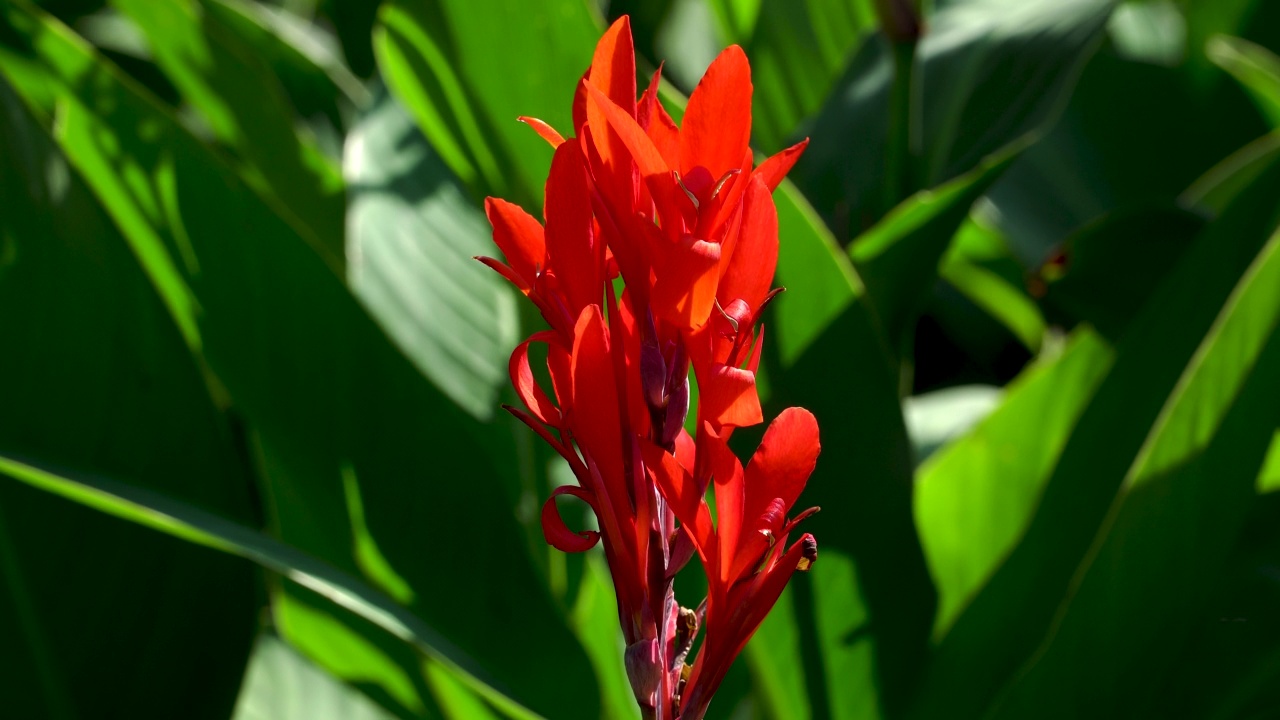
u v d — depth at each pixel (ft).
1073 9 5.91
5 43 5.50
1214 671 3.98
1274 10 9.05
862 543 4.46
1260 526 4.36
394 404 4.18
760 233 2.47
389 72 5.12
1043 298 5.75
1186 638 4.01
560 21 4.77
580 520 5.10
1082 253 5.55
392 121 5.76
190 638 3.91
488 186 5.28
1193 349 4.73
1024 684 4.04
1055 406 5.43
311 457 4.15
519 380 2.56
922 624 4.50
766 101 7.52
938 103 5.97
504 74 4.94
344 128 7.51
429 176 5.60
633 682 2.55
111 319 3.74
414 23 4.88
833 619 4.47
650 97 2.49
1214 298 4.69
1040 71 5.84
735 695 4.91
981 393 7.49
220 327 4.08
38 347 3.63
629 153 2.46
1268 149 6.39
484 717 4.72
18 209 3.64
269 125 6.05
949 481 5.52
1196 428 4.00
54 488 3.27
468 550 4.18
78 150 4.13
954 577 5.43
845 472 4.49
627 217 2.47
